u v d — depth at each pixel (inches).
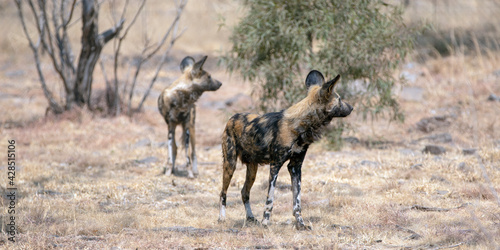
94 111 2090.3
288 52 1595.7
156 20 4151.1
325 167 1323.8
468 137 1606.8
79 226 822.5
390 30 1545.3
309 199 1011.9
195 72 1267.2
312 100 773.3
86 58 2053.4
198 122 2268.7
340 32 1551.4
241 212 943.7
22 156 1478.8
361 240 740.0
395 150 1512.1
